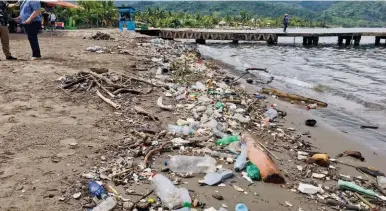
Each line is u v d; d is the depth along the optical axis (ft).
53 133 19.13
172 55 60.59
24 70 33.53
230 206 14.06
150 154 17.88
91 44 62.03
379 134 27.17
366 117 32.19
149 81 33.99
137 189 14.58
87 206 12.92
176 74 41.47
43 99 25.11
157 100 27.76
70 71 34.27
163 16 307.58
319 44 155.94
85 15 165.37
